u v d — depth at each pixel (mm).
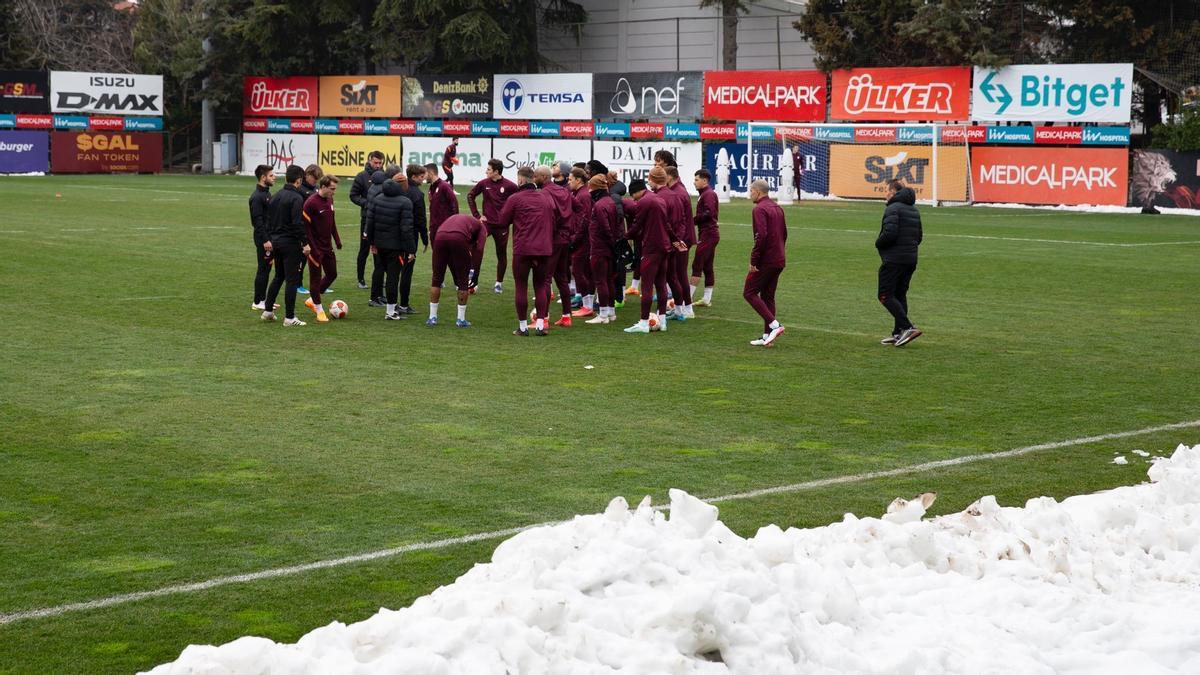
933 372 12109
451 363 12367
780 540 5367
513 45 53031
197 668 4191
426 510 7430
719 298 17641
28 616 5711
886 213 13344
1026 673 4863
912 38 41906
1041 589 5605
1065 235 28266
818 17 43938
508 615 4559
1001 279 19875
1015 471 8406
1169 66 39938
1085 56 41344
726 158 44656
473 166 50469
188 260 20891
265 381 11305
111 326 14188
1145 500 6957
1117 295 18016
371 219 15047
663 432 9492
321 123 54344
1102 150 37844
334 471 8289
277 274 14750
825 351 13305
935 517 6699
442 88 50969
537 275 14148
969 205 40062
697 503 5469
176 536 6898
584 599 4773
